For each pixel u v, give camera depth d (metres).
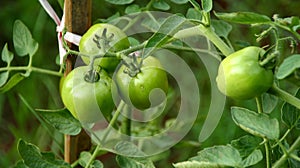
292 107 1.03
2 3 2.06
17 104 1.81
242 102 1.53
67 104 1.05
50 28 1.85
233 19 1.01
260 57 0.96
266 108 1.14
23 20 1.91
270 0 1.73
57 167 1.09
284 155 1.00
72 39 1.11
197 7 1.02
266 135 0.98
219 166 1.00
